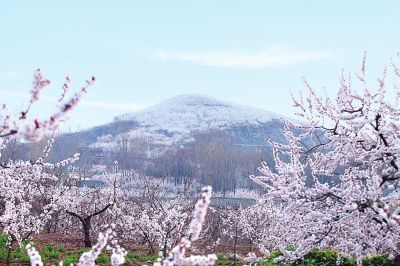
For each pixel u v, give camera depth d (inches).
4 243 620.7
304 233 320.5
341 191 320.2
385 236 306.7
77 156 486.6
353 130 332.2
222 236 1149.7
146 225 741.3
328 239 315.3
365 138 338.3
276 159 350.9
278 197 322.7
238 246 1018.1
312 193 306.7
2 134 138.3
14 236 515.8
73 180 1016.2
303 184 315.3
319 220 299.1
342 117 329.4
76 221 952.3
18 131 132.3
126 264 565.9
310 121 348.2
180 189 2190.0
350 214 291.3
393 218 248.1
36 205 815.1
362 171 343.9
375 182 289.9
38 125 131.9
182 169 3277.6
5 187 472.7
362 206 294.2
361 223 304.5
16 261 523.5
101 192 1003.9
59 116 133.0
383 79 323.9
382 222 290.7
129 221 813.9
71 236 884.6
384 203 279.6
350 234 307.1
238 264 658.2
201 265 144.9
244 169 3038.9
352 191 300.5
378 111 323.3
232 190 2851.9
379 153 321.4
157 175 3272.6
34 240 752.3
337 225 298.4
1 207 581.3
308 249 317.1
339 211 295.6
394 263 442.9
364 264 461.1
